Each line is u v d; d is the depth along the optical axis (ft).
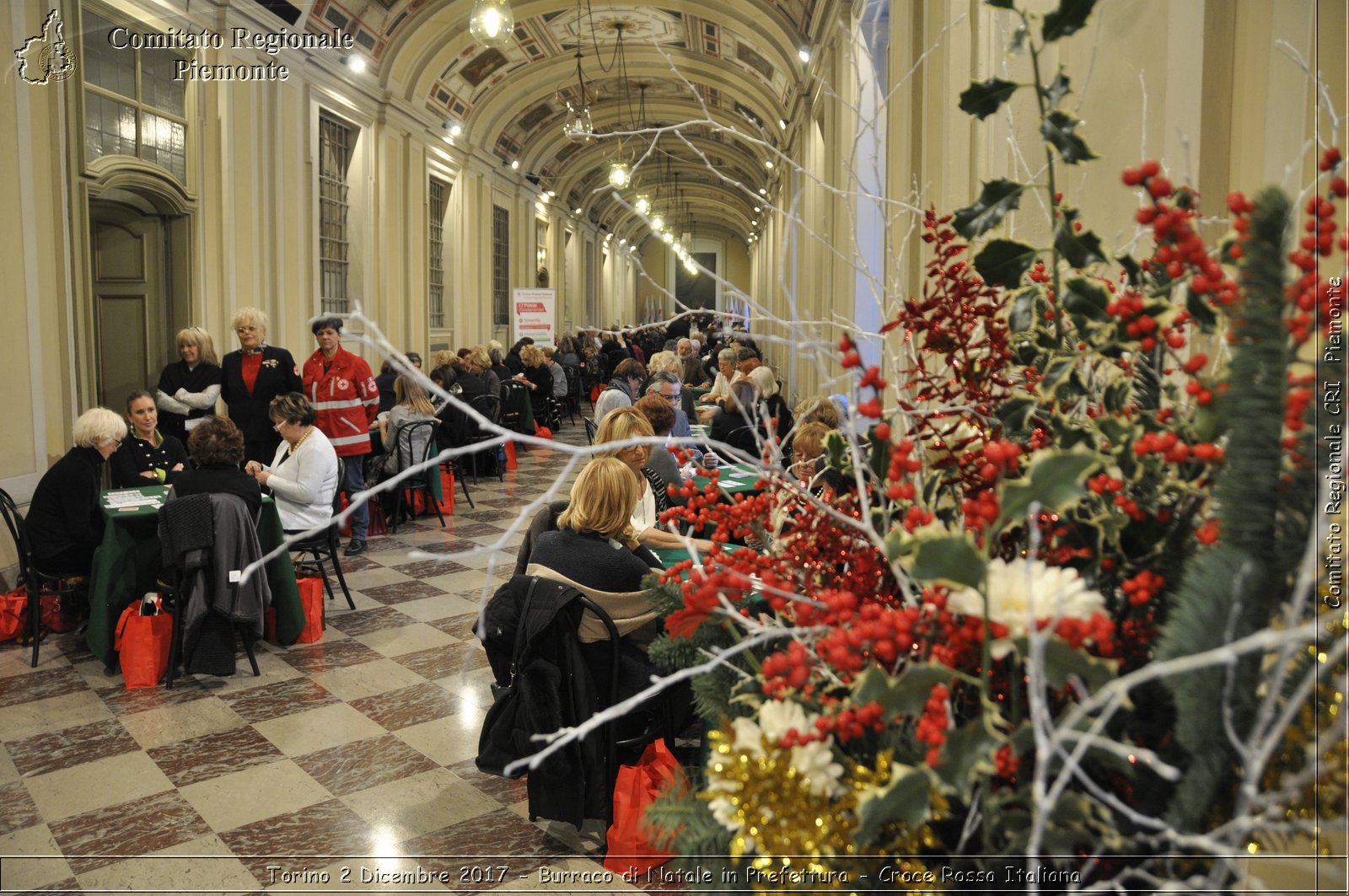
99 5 21.80
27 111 19.03
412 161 43.04
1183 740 2.38
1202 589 2.31
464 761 12.05
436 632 17.13
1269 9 4.84
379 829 10.40
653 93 57.31
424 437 25.67
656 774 9.40
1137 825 2.75
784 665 2.84
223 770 11.82
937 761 2.56
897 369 3.96
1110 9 6.67
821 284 31.45
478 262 54.19
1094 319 3.14
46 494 15.48
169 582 15.30
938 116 14.05
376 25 36.63
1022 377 3.76
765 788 3.04
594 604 9.43
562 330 76.69
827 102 30.04
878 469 3.28
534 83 52.03
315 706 13.79
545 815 9.75
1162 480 2.96
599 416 24.16
